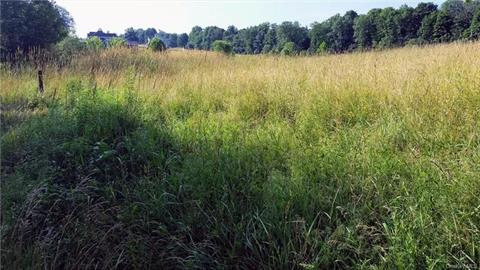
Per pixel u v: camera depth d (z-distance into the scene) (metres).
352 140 3.90
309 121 4.73
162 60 13.67
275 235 2.71
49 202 3.36
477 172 2.73
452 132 3.62
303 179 3.17
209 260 2.69
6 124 5.56
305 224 2.71
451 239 2.36
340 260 2.44
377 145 3.66
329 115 4.85
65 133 4.63
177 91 6.93
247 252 2.71
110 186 3.49
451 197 2.59
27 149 4.32
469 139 3.39
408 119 4.05
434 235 2.38
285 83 6.44
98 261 2.85
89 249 2.89
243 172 3.46
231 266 2.64
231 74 8.07
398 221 2.55
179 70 11.23
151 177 3.71
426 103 4.36
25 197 3.33
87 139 4.34
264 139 4.19
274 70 8.11
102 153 4.02
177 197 3.26
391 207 2.70
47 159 3.96
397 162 3.22
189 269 2.65
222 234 2.84
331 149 3.63
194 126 4.83
